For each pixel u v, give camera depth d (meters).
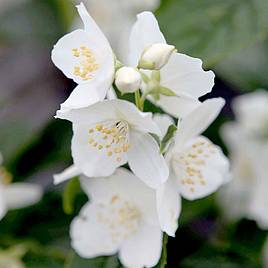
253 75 0.45
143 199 0.29
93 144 0.27
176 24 0.36
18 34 0.54
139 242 0.29
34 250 0.37
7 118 0.44
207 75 0.27
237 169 0.41
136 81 0.26
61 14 0.52
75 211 0.34
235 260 0.38
